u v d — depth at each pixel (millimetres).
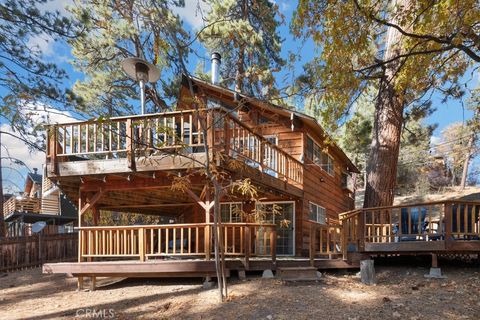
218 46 16234
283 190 10539
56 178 8383
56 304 7004
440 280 7195
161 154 7688
